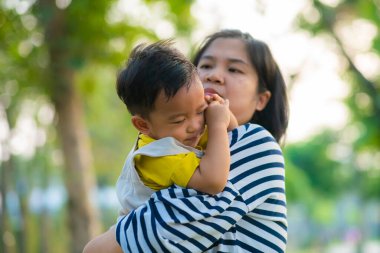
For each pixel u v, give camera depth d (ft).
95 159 38.63
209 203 5.97
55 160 24.99
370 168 65.21
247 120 7.53
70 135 18.61
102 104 26.81
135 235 5.98
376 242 91.86
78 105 18.92
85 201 18.69
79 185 18.62
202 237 5.95
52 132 22.25
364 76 26.45
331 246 87.61
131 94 6.13
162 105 6.02
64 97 18.57
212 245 6.12
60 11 17.83
